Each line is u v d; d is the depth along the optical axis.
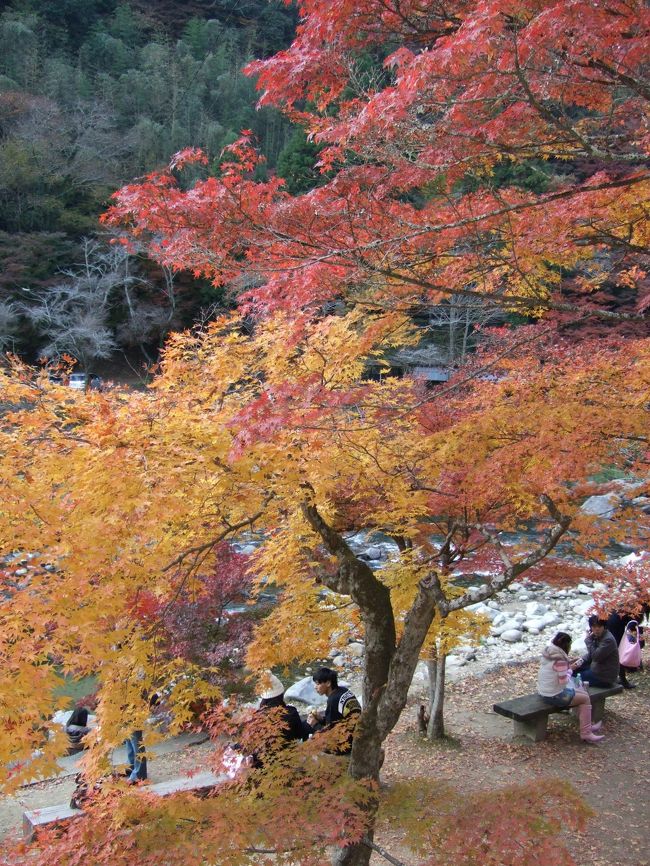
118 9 49.97
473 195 4.27
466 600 4.31
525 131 3.76
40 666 3.51
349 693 5.74
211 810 3.83
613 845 5.60
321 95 4.11
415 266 4.24
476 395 5.72
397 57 3.43
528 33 3.00
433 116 3.75
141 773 6.52
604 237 4.83
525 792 3.66
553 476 4.32
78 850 3.66
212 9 55.69
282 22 55.94
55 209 28.80
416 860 5.52
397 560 6.22
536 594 14.02
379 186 3.69
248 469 4.02
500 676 10.16
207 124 37.44
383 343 4.96
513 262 4.39
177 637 8.41
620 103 4.06
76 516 3.75
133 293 27.28
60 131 30.95
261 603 10.23
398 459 5.14
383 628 4.66
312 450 4.17
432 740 7.88
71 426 4.51
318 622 5.63
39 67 39.12
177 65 43.91
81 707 7.77
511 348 4.67
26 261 25.72
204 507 4.38
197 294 27.83
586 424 4.38
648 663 10.00
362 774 4.32
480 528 5.41
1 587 3.42
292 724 5.55
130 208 3.60
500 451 4.64
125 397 4.38
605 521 5.32
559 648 7.68
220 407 4.41
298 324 4.01
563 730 7.97
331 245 3.70
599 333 6.45
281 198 3.91
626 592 6.95
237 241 3.70
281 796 3.91
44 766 3.28
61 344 24.58
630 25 3.24
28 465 3.85
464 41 2.92
